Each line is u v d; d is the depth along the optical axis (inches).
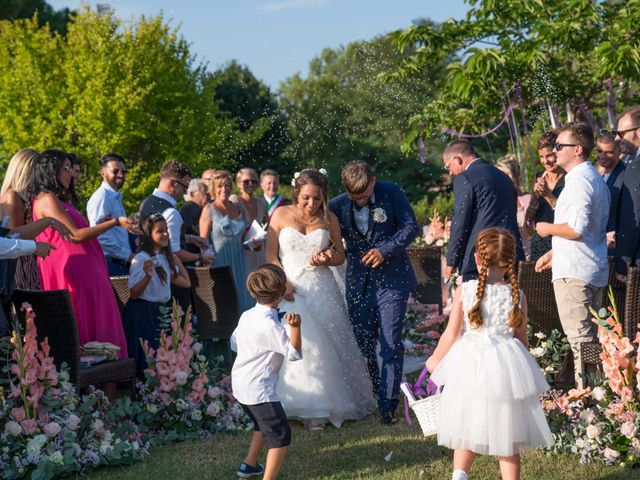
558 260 183.5
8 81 706.2
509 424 129.9
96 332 199.2
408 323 296.0
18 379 168.2
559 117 581.9
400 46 579.8
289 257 205.0
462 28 562.6
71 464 156.6
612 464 154.5
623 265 194.9
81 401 180.4
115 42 711.7
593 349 173.2
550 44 517.0
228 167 802.8
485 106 565.9
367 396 208.2
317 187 202.8
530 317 204.2
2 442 155.7
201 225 283.1
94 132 693.9
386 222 202.2
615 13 514.9
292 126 976.9
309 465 163.3
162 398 188.7
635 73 464.1
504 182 204.2
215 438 187.5
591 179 179.2
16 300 171.0
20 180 195.6
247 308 281.7
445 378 137.3
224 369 242.8
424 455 166.2
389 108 908.0
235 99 1055.6
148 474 159.0
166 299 225.6
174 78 736.3
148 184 694.5
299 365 197.0
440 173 963.3
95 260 203.3
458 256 205.5
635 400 159.3
